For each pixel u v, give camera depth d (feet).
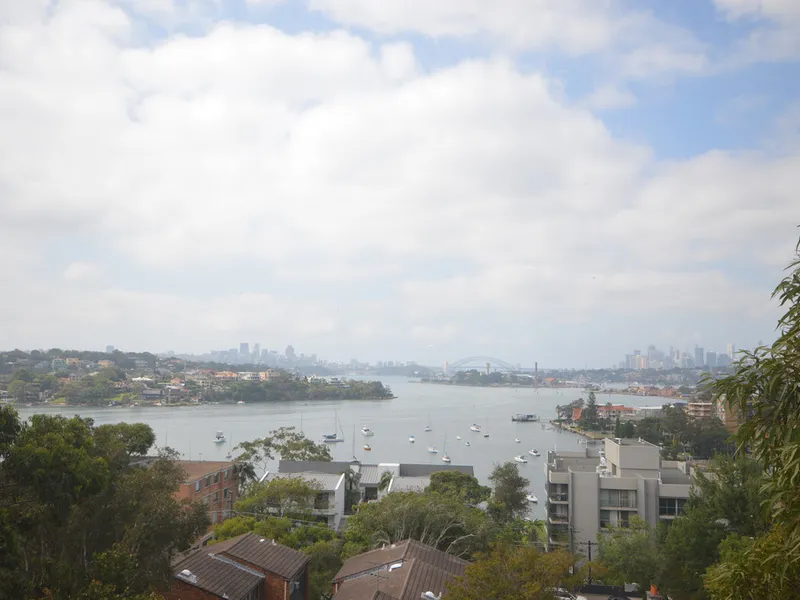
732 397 48.98
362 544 190.80
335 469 355.56
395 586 118.11
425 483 332.80
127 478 117.19
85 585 86.99
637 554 173.88
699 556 150.00
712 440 581.12
